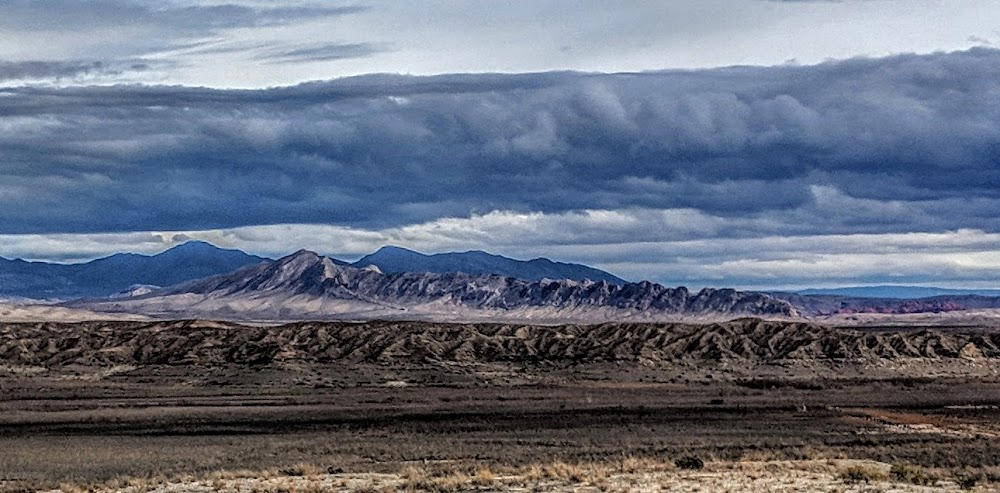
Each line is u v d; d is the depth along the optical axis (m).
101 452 74.94
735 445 71.62
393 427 95.94
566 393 144.88
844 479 45.44
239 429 96.12
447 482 46.19
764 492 41.19
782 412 111.06
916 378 169.50
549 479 46.44
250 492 45.38
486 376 173.62
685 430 89.12
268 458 65.69
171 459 67.69
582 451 66.88
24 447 80.25
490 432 88.94
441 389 154.38
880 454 60.88
